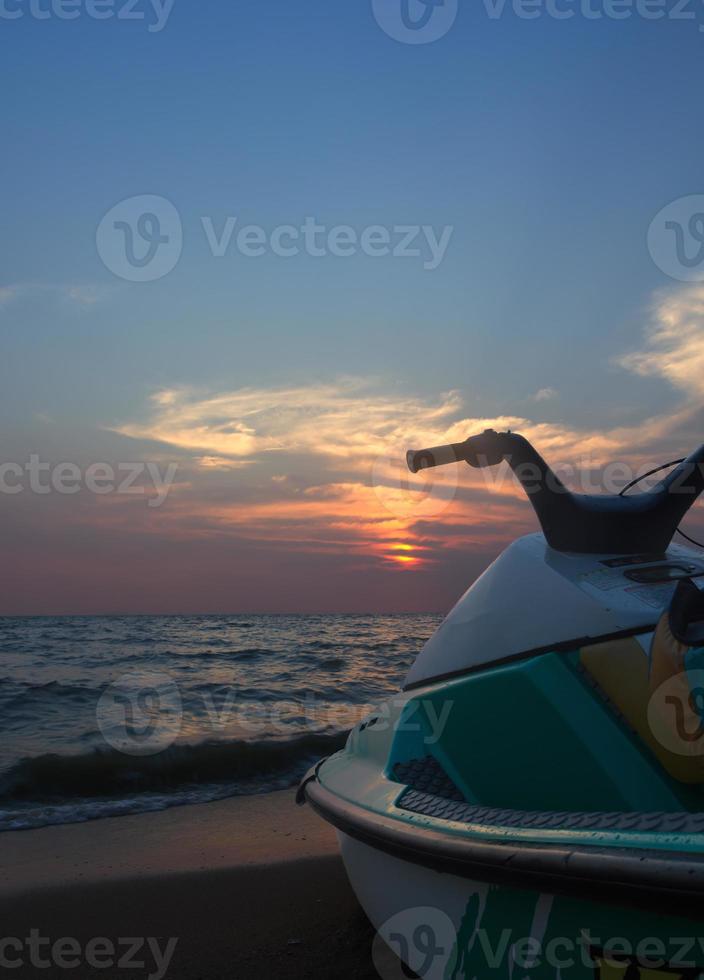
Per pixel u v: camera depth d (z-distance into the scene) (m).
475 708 2.42
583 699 2.21
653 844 1.61
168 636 29.81
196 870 4.28
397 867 2.33
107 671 17.91
